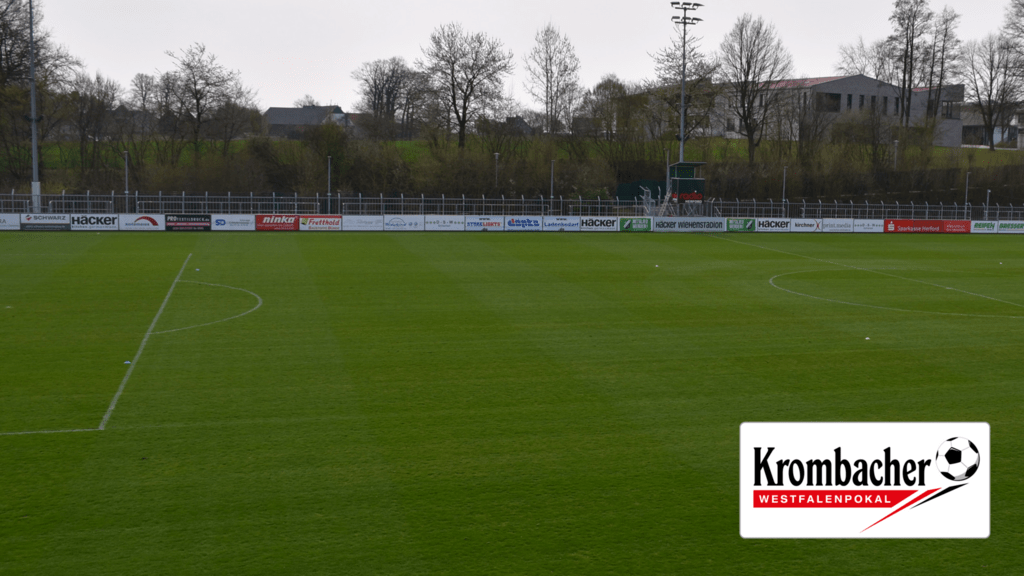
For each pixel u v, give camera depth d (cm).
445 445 1201
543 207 5616
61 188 6800
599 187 7244
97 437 1221
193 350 1812
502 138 8381
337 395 1464
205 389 1495
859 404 1439
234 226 4916
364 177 7312
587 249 4212
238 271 3133
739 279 3150
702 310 2428
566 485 1050
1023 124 10625
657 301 2588
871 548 892
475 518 948
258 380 1562
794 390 1530
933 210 6556
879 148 8681
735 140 9325
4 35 6612
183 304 2395
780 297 2705
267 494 1011
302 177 7144
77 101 7488
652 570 832
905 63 9144
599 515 960
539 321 2217
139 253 3631
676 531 922
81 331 1998
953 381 1605
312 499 997
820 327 2173
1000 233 5953
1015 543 907
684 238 4931
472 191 7062
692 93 7294
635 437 1245
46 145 8000
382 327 2103
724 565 848
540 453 1170
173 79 7700
